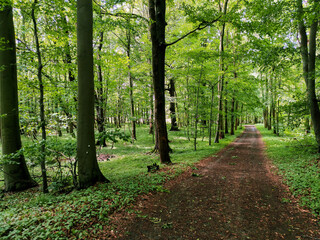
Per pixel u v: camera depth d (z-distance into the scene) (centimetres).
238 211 452
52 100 895
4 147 684
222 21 874
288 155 1066
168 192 572
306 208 450
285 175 704
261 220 410
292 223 394
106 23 795
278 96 2055
